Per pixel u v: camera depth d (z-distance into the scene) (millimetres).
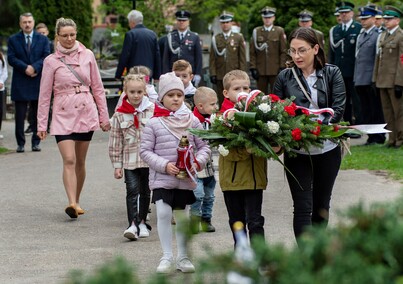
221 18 25609
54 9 29500
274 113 8797
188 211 10172
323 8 28047
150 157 9773
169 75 9953
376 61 20141
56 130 13055
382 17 21172
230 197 9359
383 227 4758
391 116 20062
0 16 44938
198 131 8992
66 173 13023
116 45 36750
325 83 9367
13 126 27547
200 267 4754
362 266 4367
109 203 14312
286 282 4398
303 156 9211
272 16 25500
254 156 9133
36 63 20750
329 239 4645
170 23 35750
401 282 4375
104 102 13492
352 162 17594
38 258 10578
